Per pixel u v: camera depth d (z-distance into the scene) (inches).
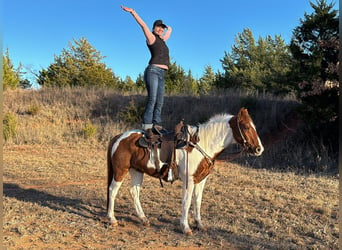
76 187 319.0
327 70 449.4
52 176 362.9
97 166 418.3
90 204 266.1
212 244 185.9
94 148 537.6
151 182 336.8
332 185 322.0
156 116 219.5
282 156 466.0
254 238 193.9
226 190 305.3
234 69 1272.1
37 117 681.0
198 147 193.6
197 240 191.2
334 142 462.6
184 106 685.3
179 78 1013.2
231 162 456.1
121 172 213.3
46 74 1109.7
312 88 447.2
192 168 194.1
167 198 278.8
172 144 195.9
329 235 196.9
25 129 607.2
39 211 242.1
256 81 1122.7
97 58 1253.1
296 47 523.2
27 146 533.3
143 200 273.6
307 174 380.5
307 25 498.0
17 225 213.3
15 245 181.6
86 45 1227.9
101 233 203.3
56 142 561.9
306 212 242.8
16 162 426.3
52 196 286.7
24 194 291.6
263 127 574.6
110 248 179.3
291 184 328.2
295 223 218.5
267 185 323.9
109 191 219.8
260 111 623.2
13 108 711.1
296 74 524.7
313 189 308.2
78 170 393.4
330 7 492.4
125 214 239.9
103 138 578.2
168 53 223.9
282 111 619.8
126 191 303.6
